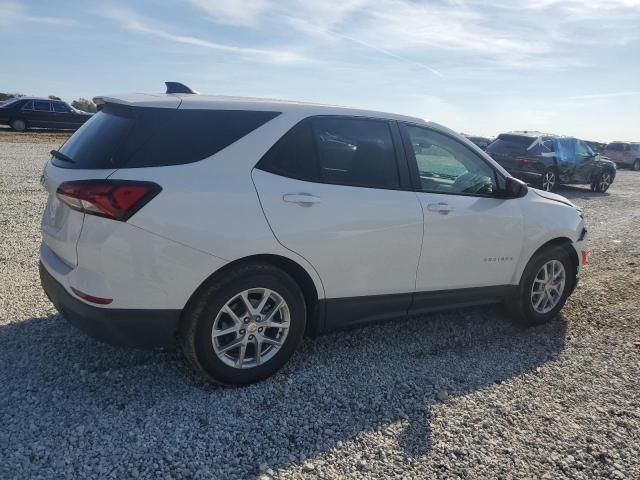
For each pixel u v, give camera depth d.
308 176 3.52
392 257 3.83
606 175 17.69
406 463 2.81
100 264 2.97
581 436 3.13
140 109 3.21
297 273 3.55
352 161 3.73
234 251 3.19
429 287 4.11
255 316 3.39
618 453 2.99
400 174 3.93
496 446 2.99
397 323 4.72
